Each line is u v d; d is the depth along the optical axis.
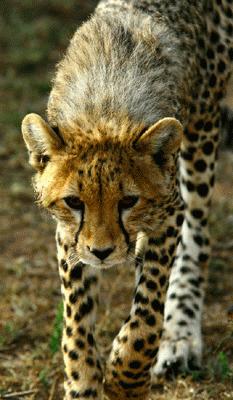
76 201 8.07
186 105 10.14
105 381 8.71
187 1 10.62
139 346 8.55
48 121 9.03
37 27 22.09
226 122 15.97
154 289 8.78
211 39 10.97
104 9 10.34
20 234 14.08
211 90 10.98
